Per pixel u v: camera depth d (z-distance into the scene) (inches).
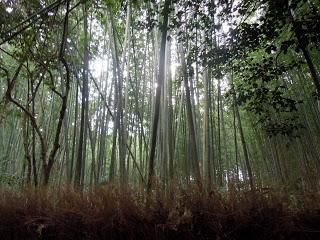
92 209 118.7
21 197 148.1
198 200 106.7
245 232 103.2
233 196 108.4
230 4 159.6
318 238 103.6
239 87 203.8
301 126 203.8
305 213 107.2
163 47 159.3
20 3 197.0
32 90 220.8
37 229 122.4
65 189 144.3
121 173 211.2
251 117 417.4
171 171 208.8
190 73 191.3
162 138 245.0
